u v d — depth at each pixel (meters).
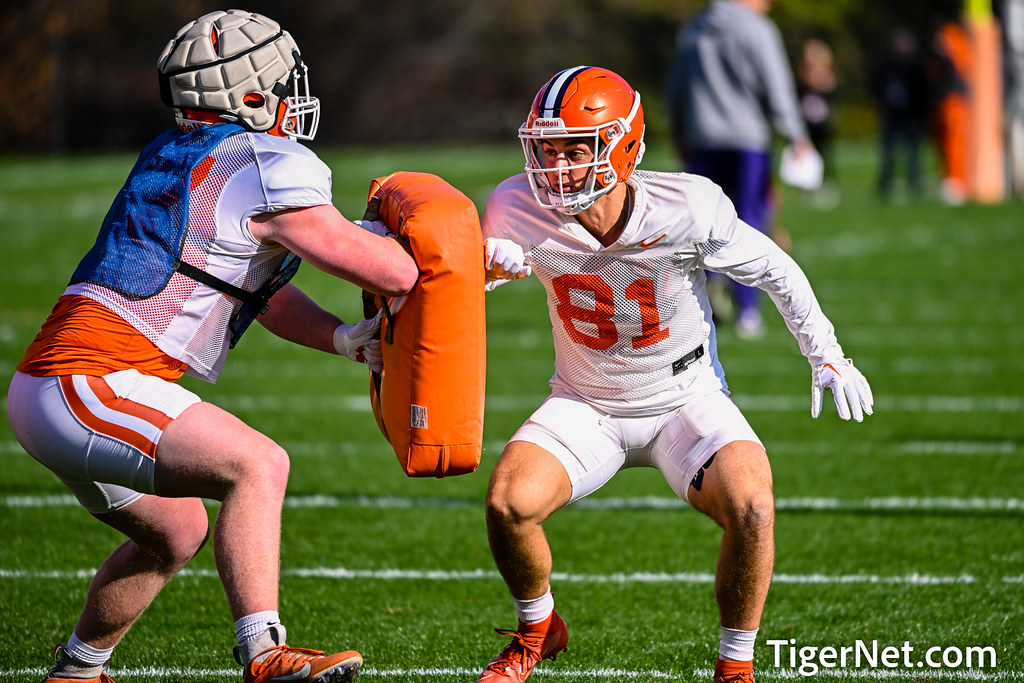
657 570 19.11
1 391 30.98
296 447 26.64
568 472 13.84
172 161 12.10
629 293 13.80
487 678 13.72
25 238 58.09
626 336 13.99
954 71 75.62
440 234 12.27
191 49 12.35
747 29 36.38
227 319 12.28
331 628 16.72
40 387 11.80
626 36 121.31
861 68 132.25
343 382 33.38
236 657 11.88
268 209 11.87
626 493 23.84
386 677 14.95
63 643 15.97
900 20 131.75
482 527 21.47
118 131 107.94
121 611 13.34
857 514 21.67
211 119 12.49
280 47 12.59
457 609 17.50
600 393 14.30
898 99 77.69
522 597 13.69
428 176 13.21
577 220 13.70
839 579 18.45
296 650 11.49
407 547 20.33
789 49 128.62
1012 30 75.00
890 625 16.64
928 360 35.12
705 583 18.50
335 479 24.28
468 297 12.38
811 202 76.88
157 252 11.84
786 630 16.52
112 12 108.69
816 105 80.81
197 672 15.07
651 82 121.25
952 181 76.75
